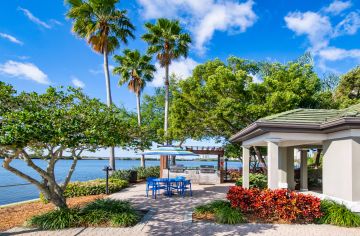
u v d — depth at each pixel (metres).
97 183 16.02
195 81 22.11
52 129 6.67
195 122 21.52
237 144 25.53
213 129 22.39
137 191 16.30
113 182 17.12
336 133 9.88
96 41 20.97
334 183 10.05
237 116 18.95
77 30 20.75
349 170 9.18
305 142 11.48
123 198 13.75
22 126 6.29
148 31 24.56
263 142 12.09
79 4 20.20
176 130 22.08
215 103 20.41
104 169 15.03
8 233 7.61
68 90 8.68
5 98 7.27
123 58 28.45
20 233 7.61
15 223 8.75
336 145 9.95
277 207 9.03
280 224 8.70
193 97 20.52
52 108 7.79
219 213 9.11
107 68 21.36
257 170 26.36
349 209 8.99
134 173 21.31
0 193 17.30
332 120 9.22
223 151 22.33
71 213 8.58
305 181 15.81
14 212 10.44
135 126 10.15
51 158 9.11
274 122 9.90
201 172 21.06
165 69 25.05
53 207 11.27
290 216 8.88
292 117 10.64
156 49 24.33
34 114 6.70
